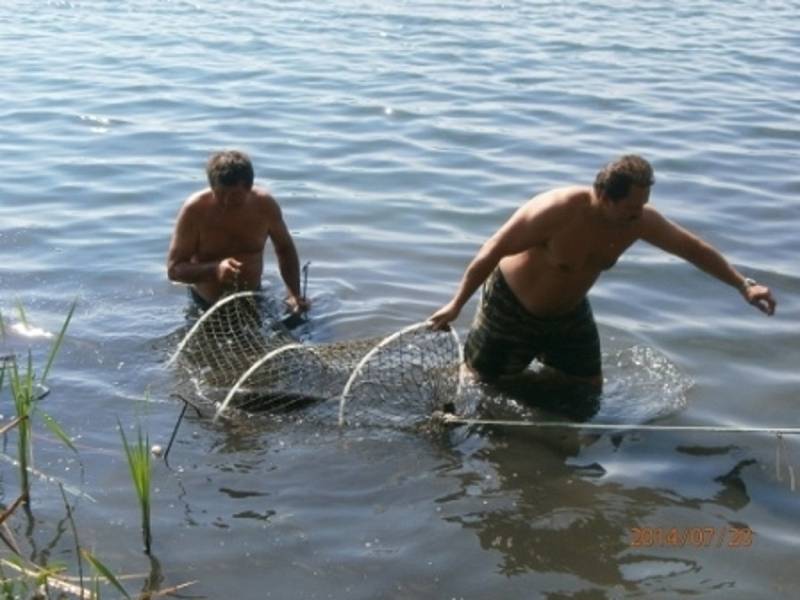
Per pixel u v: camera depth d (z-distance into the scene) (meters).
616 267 7.07
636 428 5.21
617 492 4.73
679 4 16.33
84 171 8.73
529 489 4.75
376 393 5.38
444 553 4.30
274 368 5.55
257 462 4.89
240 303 6.23
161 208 8.00
